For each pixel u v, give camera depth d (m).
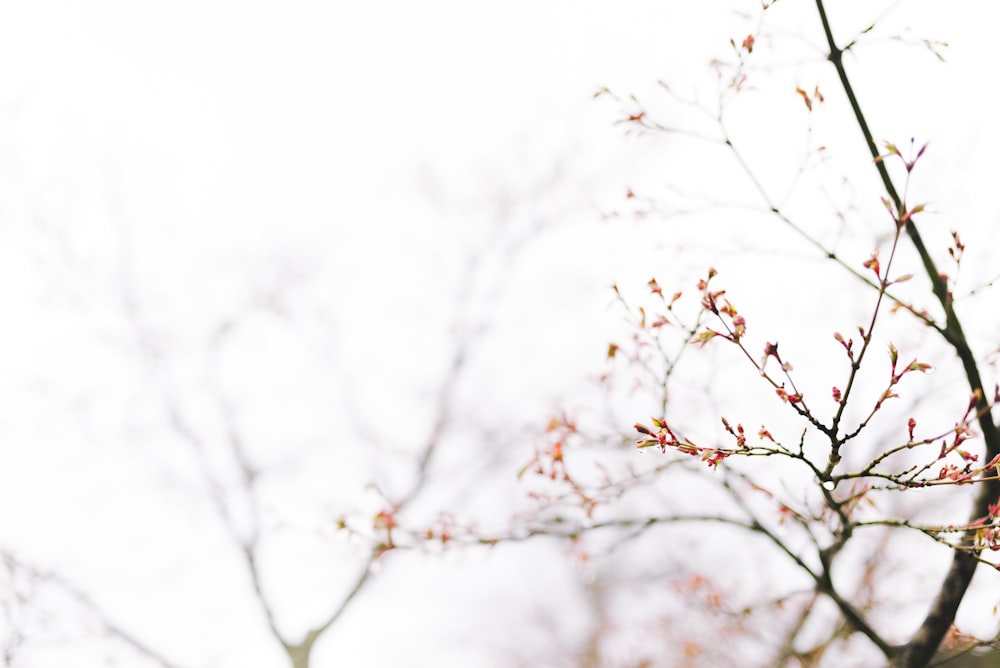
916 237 3.21
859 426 2.40
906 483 2.51
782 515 3.62
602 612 9.88
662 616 7.16
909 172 2.37
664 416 3.71
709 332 2.47
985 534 2.59
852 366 2.35
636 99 3.46
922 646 3.39
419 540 3.99
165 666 6.29
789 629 5.34
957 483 2.45
